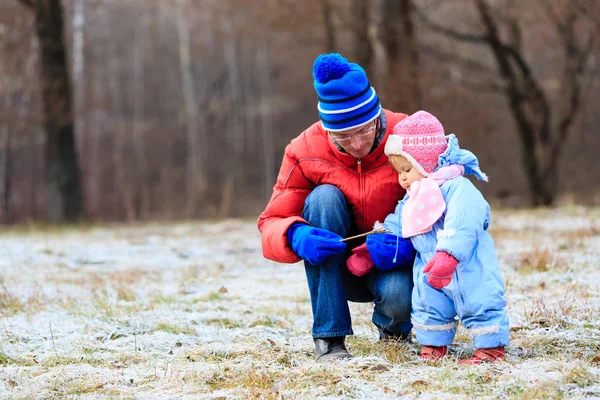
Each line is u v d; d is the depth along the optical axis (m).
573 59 25.38
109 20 54.69
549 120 25.97
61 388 4.04
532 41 29.09
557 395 3.55
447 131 26.20
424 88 24.36
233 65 55.62
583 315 5.21
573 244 9.41
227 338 5.25
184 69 49.38
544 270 7.69
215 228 15.77
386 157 4.39
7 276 8.83
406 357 4.44
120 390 3.95
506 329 4.16
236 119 55.88
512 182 36.88
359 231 4.54
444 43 31.61
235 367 4.35
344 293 4.43
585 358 4.25
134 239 13.51
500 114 35.53
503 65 25.56
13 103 26.95
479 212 4.07
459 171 4.22
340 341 4.47
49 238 14.20
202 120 55.97
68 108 23.42
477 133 27.36
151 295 7.30
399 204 4.38
